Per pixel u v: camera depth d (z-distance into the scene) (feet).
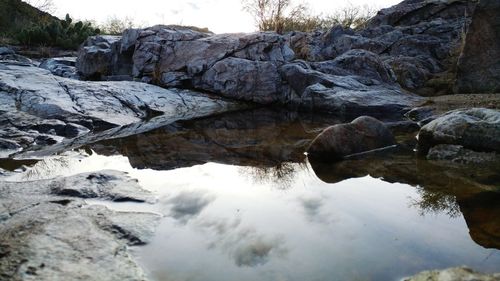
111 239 8.83
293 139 21.36
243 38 36.50
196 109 31.07
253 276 7.55
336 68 34.96
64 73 41.75
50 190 11.75
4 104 23.20
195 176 14.58
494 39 26.45
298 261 8.05
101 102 26.43
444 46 40.45
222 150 19.04
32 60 49.57
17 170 14.87
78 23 63.36
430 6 48.73
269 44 36.68
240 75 34.09
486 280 6.06
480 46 27.25
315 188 13.06
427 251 8.34
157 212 10.79
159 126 24.63
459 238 8.92
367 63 34.99
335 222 10.09
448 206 10.97
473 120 16.01
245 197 12.17
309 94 30.22
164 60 37.47
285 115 29.43
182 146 19.77
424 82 35.14
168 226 9.86
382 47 42.16
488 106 22.20
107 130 23.07
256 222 10.15
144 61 37.52
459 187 12.53
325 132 17.51
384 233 9.30
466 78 28.37
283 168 15.79
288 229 9.69
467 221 9.89
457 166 14.89
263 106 33.53
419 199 11.66
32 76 28.40
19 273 7.07
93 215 9.98
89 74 41.34
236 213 10.78
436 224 9.77
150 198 11.84
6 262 7.38
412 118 24.98
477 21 27.04
